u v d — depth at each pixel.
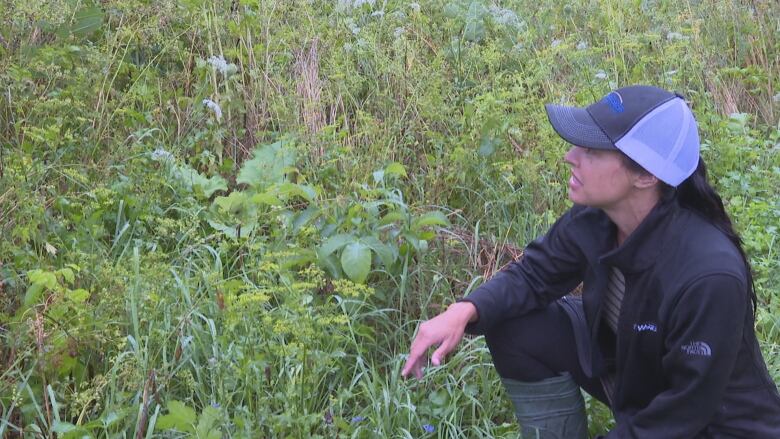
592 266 2.77
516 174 4.48
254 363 2.96
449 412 3.25
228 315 3.07
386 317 3.61
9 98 4.14
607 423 3.23
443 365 3.41
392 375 3.26
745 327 2.56
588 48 5.57
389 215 3.71
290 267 3.63
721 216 2.59
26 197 3.51
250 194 4.15
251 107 4.70
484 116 4.46
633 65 5.60
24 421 3.02
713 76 5.62
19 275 3.36
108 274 3.22
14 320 3.14
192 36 5.07
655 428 2.59
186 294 3.30
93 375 3.18
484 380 3.36
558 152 4.44
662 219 2.55
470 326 2.91
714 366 2.46
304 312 3.03
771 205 4.66
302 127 4.40
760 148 5.21
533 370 2.97
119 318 3.18
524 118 4.52
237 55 4.91
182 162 4.27
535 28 5.67
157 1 4.99
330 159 4.27
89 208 3.71
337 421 2.91
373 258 3.81
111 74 4.71
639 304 2.60
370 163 4.28
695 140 2.56
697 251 2.50
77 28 4.69
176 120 4.62
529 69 4.90
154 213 3.92
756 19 6.34
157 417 2.92
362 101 4.88
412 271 3.84
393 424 3.18
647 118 2.52
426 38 5.30
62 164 4.05
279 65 4.92
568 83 5.21
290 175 4.31
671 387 2.61
